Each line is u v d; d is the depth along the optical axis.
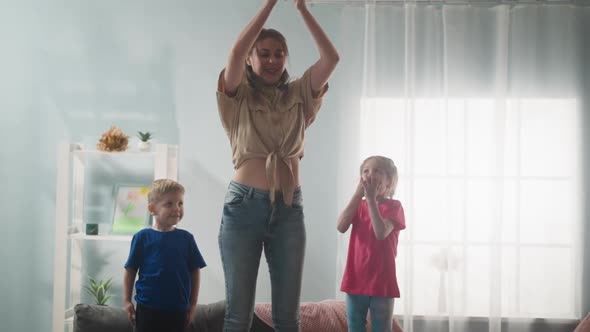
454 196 3.52
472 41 3.57
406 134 3.50
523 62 3.54
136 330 2.47
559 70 3.54
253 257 1.65
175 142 3.70
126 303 2.48
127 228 3.53
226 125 1.71
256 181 1.64
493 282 3.44
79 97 3.74
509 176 3.53
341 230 2.57
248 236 1.64
